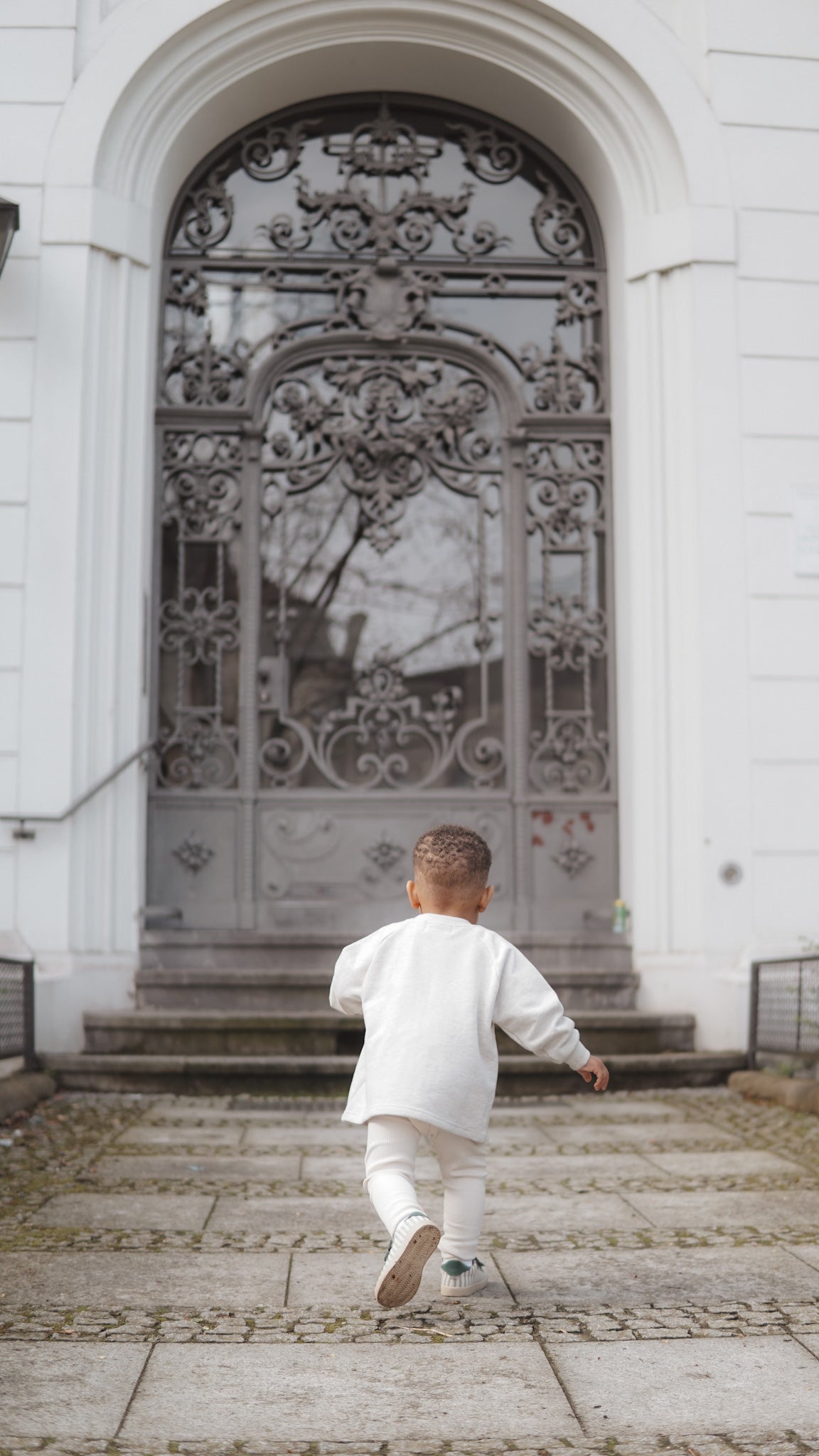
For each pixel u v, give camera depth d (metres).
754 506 6.73
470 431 7.43
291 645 7.25
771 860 6.54
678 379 6.88
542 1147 4.50
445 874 2.80
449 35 7.08
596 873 7.17
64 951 6.22
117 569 6.56
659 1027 6.22
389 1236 3.26
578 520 7.39
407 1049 2.57
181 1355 2.38
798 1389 2.22
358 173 7.57
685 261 6.85
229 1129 4.83
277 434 7.36
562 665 7.29
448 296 7.51
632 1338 2.48
